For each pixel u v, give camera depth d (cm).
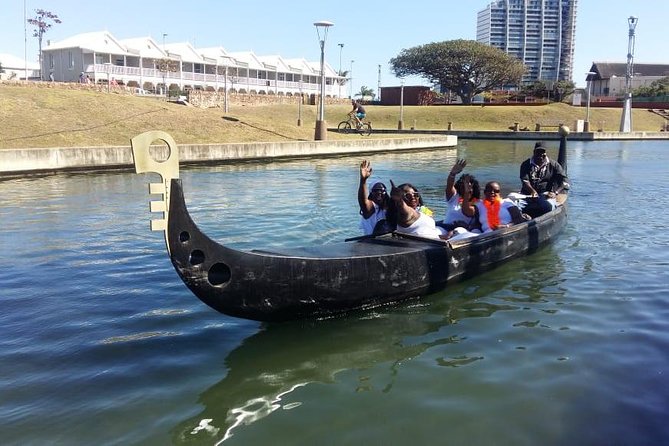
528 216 919
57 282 728
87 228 1041
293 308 558
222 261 509
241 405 439
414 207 725
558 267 800
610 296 679
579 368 494
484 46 7500
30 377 481
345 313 604
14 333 570
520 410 429
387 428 408
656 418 416
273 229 1036
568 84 7550
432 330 581
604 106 6825
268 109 5478
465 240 706
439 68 7600
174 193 483
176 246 488
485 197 817
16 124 2331
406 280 624
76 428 408
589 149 3494
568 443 388
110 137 2444
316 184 1708
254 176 1928
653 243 938
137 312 627
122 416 423
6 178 1830
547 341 552
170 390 461
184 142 2575
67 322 598
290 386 469
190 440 395
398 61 7919
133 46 6166
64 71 5925
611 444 387
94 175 1934
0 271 772
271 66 7725
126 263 812
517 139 4591
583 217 1173
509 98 7444
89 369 496
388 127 5516
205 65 6900
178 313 623
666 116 6216
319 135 2908
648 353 522
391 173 2058
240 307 532
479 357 519
